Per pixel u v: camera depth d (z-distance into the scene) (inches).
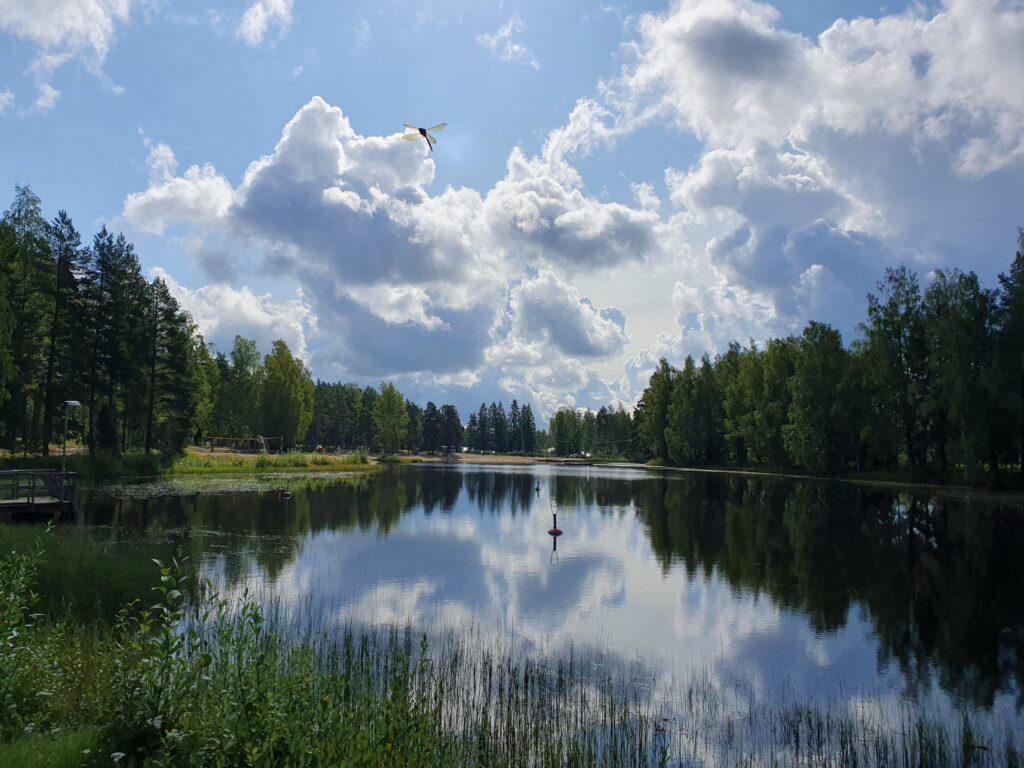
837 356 2635.3
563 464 5354.3
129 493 1684.3
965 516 1540.4
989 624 707.4
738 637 650.2
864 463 2701.8
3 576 360.5
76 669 348.5
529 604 750.5
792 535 1293.1
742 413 3440.0
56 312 1943.9
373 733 323.9
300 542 1098.1
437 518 1508.4
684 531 1343.5
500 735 390.6
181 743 259.3
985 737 433.1
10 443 1985.7
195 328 2829.7
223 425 3865.7
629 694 494.0
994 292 1899.6
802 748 409.4
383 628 630.5
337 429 5743.1
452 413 7126.0
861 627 692.1
